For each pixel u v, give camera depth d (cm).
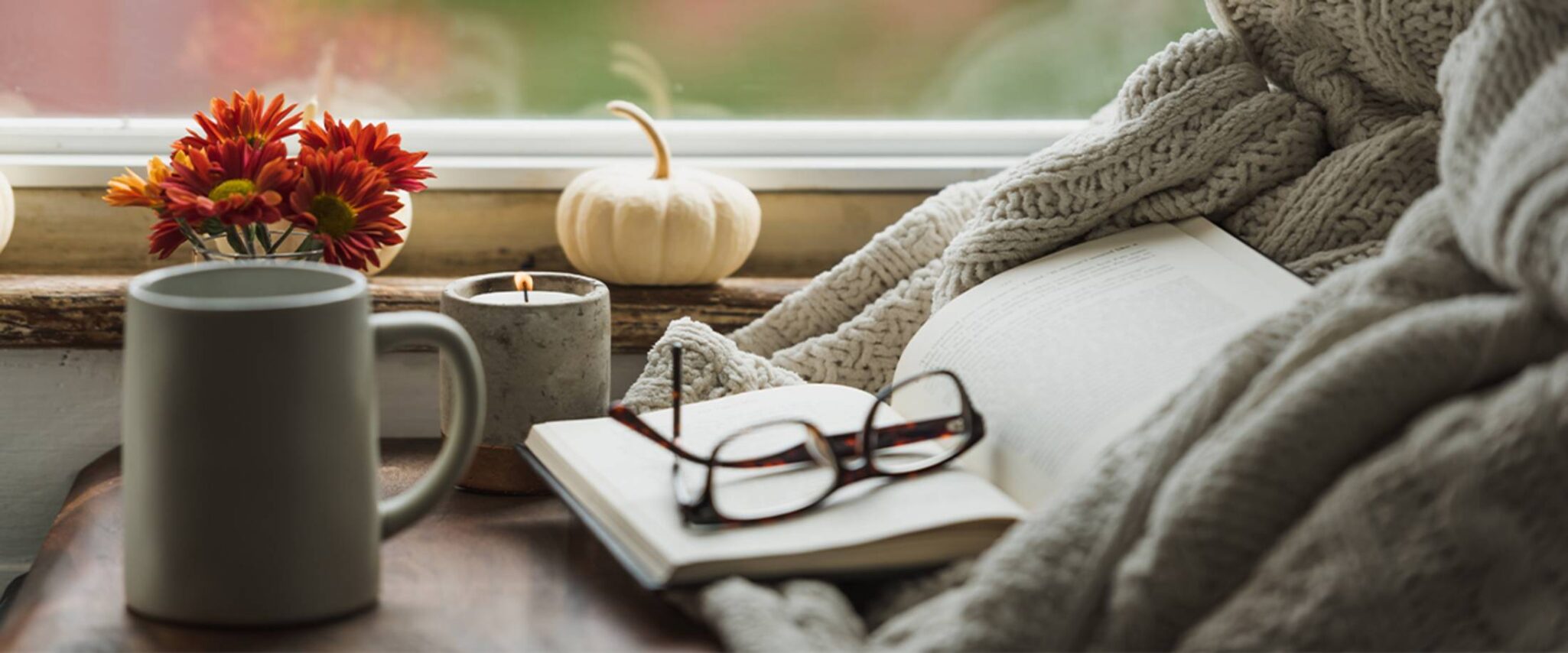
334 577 95
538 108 138
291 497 94
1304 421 89
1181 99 111
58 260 128
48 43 132
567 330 108
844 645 92
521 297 111
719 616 92
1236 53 113
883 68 139
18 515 125
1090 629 89
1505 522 87
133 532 95
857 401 109
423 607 97
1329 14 110
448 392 110
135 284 94
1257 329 94
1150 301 105
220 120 112
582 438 105
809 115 140
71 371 124
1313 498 90
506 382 108
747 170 132
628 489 100
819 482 101
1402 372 90
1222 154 111
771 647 91
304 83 135
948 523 96
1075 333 104
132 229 129
